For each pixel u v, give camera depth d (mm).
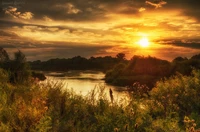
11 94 5547
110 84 43250
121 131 4840
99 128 4988
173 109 6906
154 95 7328
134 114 5387
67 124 4672
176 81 8844
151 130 4988
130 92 6488
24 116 4352
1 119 4293
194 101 7305
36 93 5480
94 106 5875
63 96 5625
